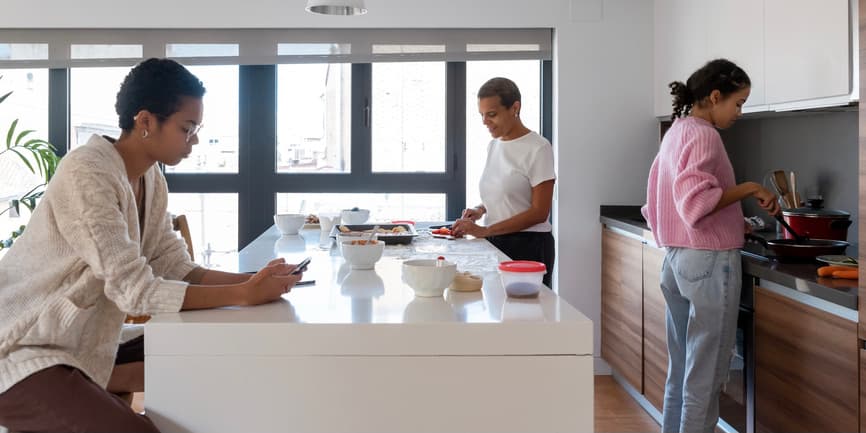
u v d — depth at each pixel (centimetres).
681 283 234
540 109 407
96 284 147
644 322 324
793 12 254
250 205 414
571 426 133
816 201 273
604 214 391
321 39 387
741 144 355
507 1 385
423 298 155
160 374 131
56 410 133
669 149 237
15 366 137
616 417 328
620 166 392
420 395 132
